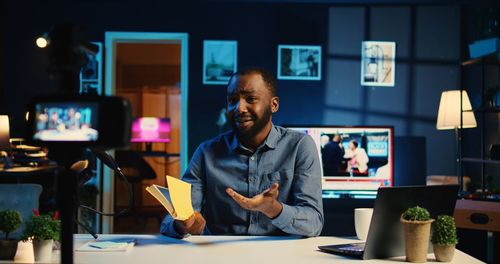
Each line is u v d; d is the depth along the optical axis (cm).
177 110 835
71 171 88
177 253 146
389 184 484
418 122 533
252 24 532
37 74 526
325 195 484
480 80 527
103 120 87
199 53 530
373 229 138
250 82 183
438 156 531
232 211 189
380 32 534
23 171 374
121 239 165
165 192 168
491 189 425
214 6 532
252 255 144
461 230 365
